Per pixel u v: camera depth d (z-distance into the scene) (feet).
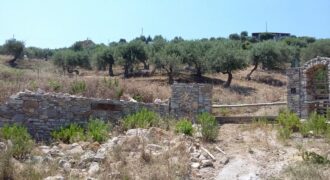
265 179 29.14
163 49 149.89
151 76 150.00
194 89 50.19
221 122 49.80
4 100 49.32
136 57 159.53
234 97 93.91
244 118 49.55
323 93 59.67
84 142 37.35
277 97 96.32
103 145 36.32
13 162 29.27
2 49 197.88
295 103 59.67
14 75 77.20
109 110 46.39
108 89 63.26
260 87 132.87
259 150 35.29
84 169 30.71
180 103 50.26
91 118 44.80
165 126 44.04
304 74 59.26
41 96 42.24
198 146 36.32
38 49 237.66
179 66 136.98
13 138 34.19
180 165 31.09
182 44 155.12
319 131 39.88
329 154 32.91
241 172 30.71
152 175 28.84
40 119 41.88
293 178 28.55
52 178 26.76
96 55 165.99
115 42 207.10
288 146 36.19
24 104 41.27
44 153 33.63
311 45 171.32
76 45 251.80
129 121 43.75
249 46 204.03
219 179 29.84
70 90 61.57
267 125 45.03
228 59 135.13
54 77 78.84
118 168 30.22
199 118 45.44
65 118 43.37
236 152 35.12
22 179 27.17
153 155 32.83
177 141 36.70
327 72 57.67
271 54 161.48
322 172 29.19
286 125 42.22
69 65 178.19
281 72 178.70
